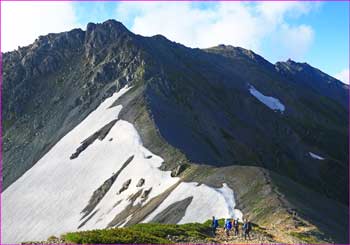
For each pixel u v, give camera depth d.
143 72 170.25
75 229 93.12
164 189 84.06
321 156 190.62
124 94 160.50
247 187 66.06
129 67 178.00
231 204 63.16
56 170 128.25
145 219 71.69
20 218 112.12
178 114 148.50
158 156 101.88
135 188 92.38
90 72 195.00
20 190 127.44
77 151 131.00
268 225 50.22
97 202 100.25
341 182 174.50
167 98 157.75
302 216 51.81
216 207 63.31
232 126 172.00
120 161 110.62
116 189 99.06
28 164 148.50
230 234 38.81
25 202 119.12
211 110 168.88
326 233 47.66
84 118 159.75
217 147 140.75
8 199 125.31
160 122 123.81
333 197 162.62
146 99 140.50
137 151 109.50
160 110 138.00
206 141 136.25
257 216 54.88
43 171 133.25
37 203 115.94
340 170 179.88
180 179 82.81
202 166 83.56
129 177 99.31
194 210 65.44
